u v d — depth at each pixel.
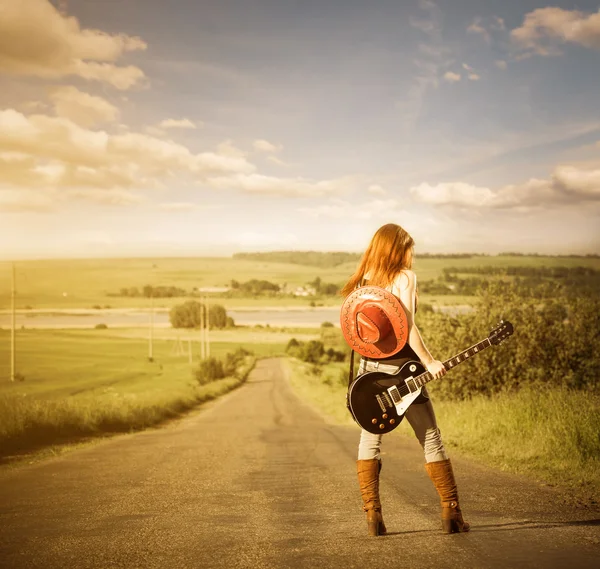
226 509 4.77
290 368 114.06
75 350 138.25
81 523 4.31
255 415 31.97
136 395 36.69
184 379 78.88
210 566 2.95
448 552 3.00
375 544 3.25
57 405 19.06
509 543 3.14
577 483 5.80
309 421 26.58
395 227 3.65
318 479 6.80
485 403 13.19
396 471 7.27
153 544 3.50
